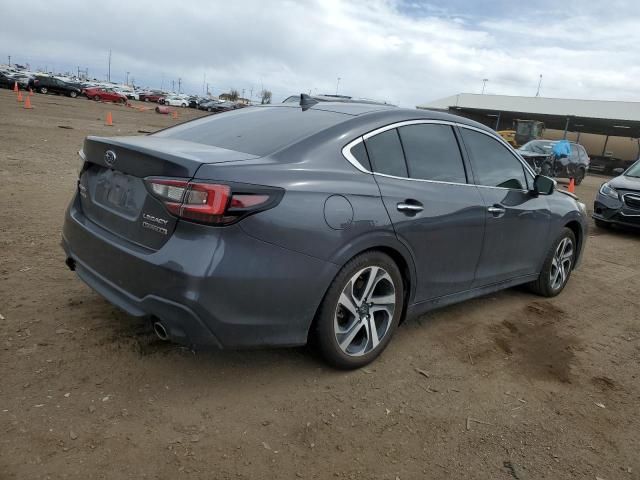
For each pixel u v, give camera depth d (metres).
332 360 3.19
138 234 2.86
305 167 2.96
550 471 2.61
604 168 35.25
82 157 3.47
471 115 54.78
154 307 2.71
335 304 3.06
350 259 3.08
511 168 4.46
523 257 4.62
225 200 2.58
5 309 3.67
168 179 2.68
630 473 2.65
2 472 2.22
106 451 2.42
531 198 4.61
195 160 2.68
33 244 5.20
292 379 3.17
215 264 2.58
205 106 65.88
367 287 3.24
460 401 3.15
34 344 3.24
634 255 7.75
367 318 3.30
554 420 3.05
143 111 45.06
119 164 2.98
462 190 3.83
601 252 7.77
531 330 4.33
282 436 2.66
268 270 2.71
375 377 3.31
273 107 3.90
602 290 5.71
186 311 2.60
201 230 2.61
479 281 4.16
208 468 2.39
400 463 2.56
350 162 3.18
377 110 3.57
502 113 50.31
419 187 3.49
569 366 3.75
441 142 3.82
